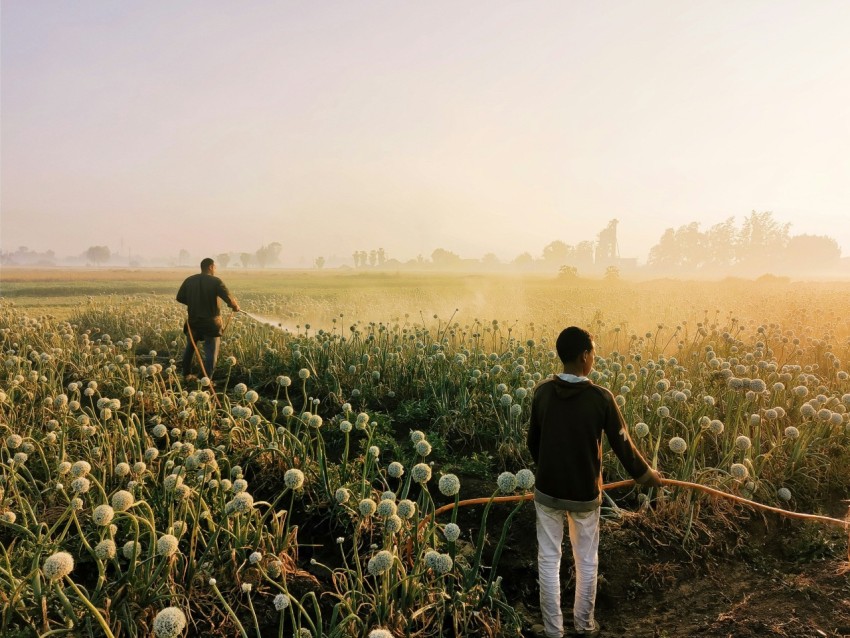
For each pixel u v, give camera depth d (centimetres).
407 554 366
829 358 830
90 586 359
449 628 351
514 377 693
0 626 290
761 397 640
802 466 560
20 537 402
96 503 426
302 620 346
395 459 608
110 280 6425
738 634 350
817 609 370
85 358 909
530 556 447
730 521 466
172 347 1255
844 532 467
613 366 736
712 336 1013
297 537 451
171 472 448
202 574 353
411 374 851
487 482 569
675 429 618
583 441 343
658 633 364
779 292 2873
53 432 510
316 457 546
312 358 932
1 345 989
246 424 591
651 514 477
